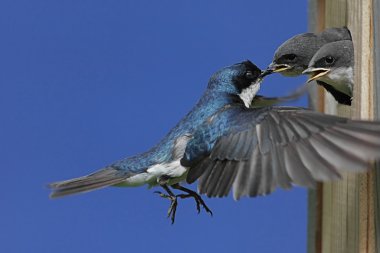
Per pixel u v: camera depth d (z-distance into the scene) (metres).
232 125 9.16
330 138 7.98
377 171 10.66
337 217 11.74
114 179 9.60
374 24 10.84
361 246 10.89
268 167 8.46
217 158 9.02
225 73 10.23
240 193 8.43
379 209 10.63
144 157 9.77
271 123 8.73
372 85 10.89
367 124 7.83
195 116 9.76
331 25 13.15
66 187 9.36
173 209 9.44
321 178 7.82
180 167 9.49
